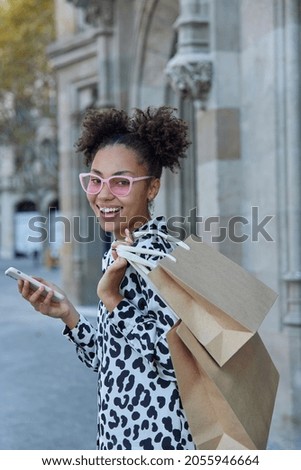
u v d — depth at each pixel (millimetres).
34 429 6133
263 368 2373
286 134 5910
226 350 2100
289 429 5832
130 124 2547
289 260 5938
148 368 2268
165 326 2205
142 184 2436
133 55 10266
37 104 30578
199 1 6730
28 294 2508
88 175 2562
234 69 6590
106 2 10555
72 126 13500
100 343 2434
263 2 6043
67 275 13617
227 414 2150
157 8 9539
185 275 2143
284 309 5961
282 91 5902
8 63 27969
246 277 2299
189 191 9805
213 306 2148
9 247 50375
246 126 6527
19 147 35625
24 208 49969
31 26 26562
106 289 2246
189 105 9789
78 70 13219
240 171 6609
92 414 6652
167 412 2244
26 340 11234
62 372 8664
